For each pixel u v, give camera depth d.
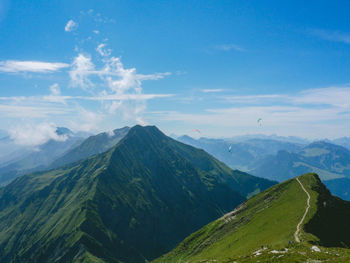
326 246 73.00
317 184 131.25
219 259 94.25
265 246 79.75
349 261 51.91
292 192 131.12
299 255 59.53
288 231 84.94
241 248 94.06
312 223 87.31
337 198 107.69
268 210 127.00
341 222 90.00
